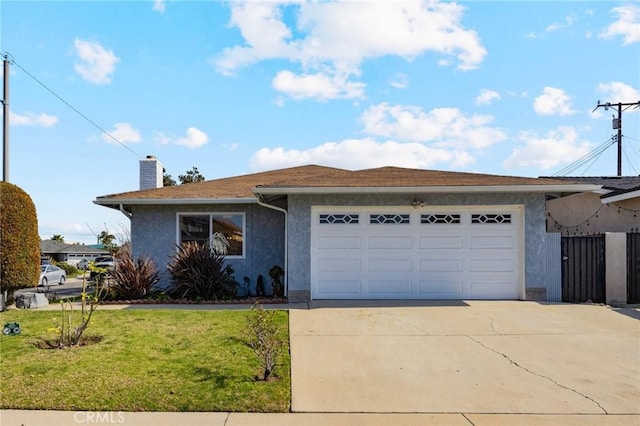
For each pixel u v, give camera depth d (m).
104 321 8.09
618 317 8.68
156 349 6.30
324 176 11.99
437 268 10.74
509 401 4.74
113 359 5.83
